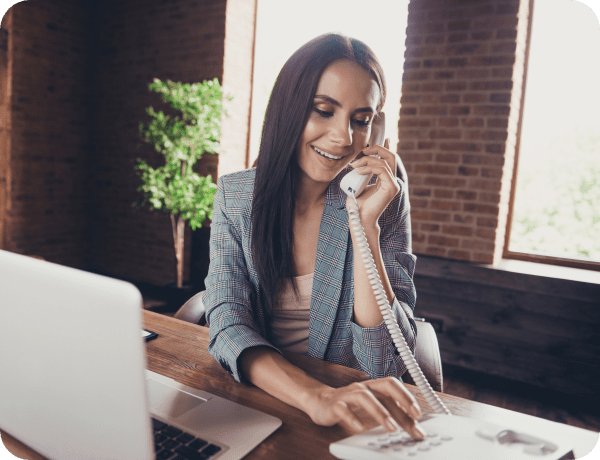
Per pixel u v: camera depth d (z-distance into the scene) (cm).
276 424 71
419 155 291
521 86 280
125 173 445
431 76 284
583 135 271
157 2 414
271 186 99
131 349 48
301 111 91
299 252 111
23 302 55
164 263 421
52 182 445
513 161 288
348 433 71
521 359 263
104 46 455
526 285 255
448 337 283
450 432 63
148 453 50
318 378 91
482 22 267
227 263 106
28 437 61
